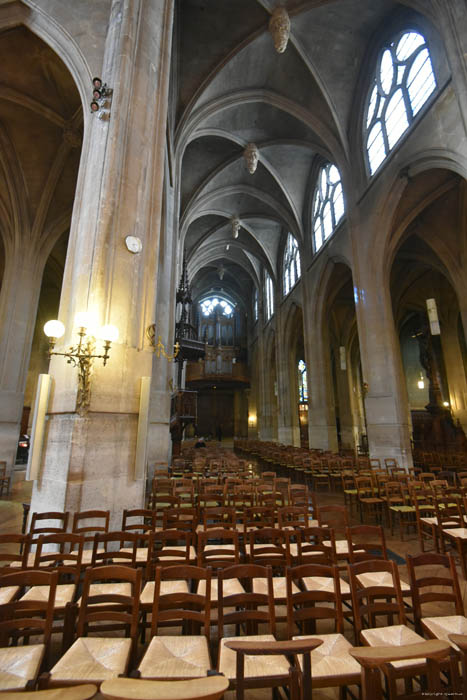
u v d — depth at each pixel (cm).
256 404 3472
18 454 1695
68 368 497
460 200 1291
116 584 323
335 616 253
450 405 1988
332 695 255
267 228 2659
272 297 2978
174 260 1258
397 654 160
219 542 557
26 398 1978
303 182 2070
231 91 1477
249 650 161
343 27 1295
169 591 306
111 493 481
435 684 193
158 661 213
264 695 256
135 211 583
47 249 1303
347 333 2530
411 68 1139
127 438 517
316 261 1909
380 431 1229
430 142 1003
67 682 196
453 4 860
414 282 2094
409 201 1252
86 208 570
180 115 1371
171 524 431
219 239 2814
